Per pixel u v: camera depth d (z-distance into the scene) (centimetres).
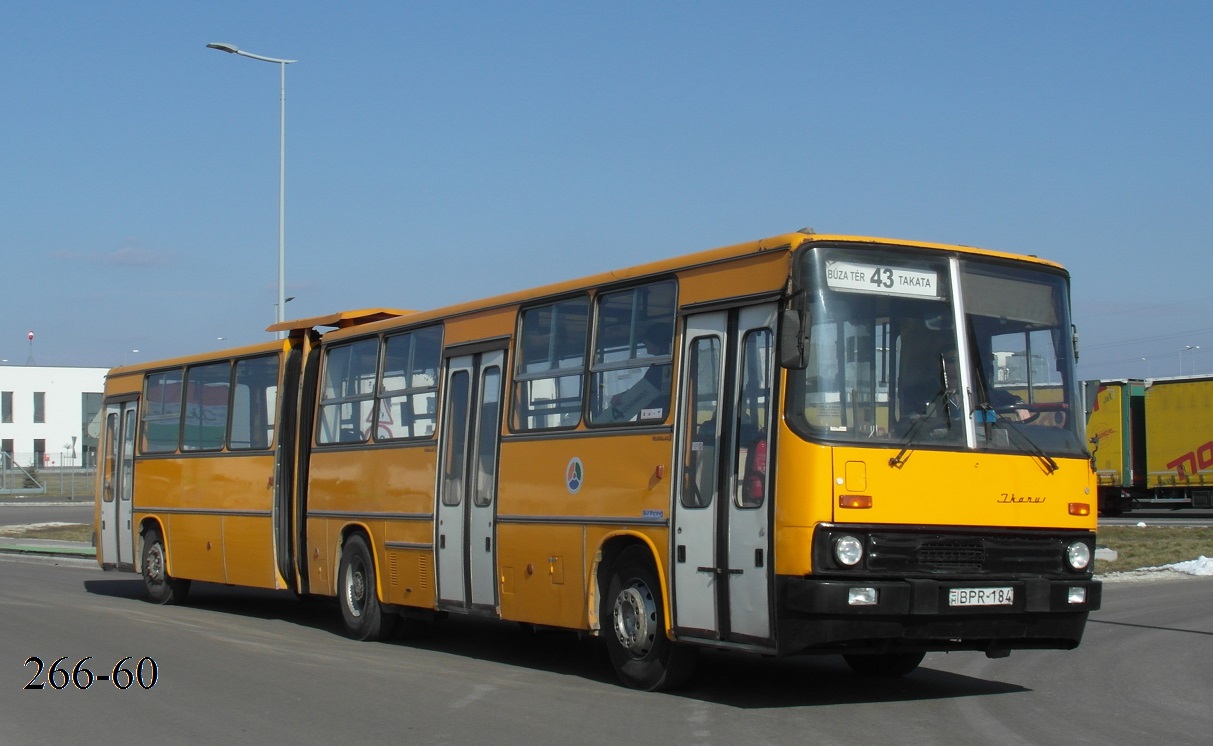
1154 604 1812
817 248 950
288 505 1652
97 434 2205
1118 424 4150
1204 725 920
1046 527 986
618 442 1105
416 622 1508
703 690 1078
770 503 934
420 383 1411
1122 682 1129
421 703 1025
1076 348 1047
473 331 1331
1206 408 3938
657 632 1059
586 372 1161
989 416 977
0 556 2997
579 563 1141
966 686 1104
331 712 989
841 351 940
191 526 1859
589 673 1200
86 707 1023
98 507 2152
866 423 934
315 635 1533
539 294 1238
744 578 957
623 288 1130
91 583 2297
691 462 1026
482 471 1288
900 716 949
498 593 1249
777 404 936
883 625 908
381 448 1462
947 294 990
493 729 913
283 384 1677
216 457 1811
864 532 912
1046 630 977
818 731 890
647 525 1063
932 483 940
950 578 936
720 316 1015
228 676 1173
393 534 1424
